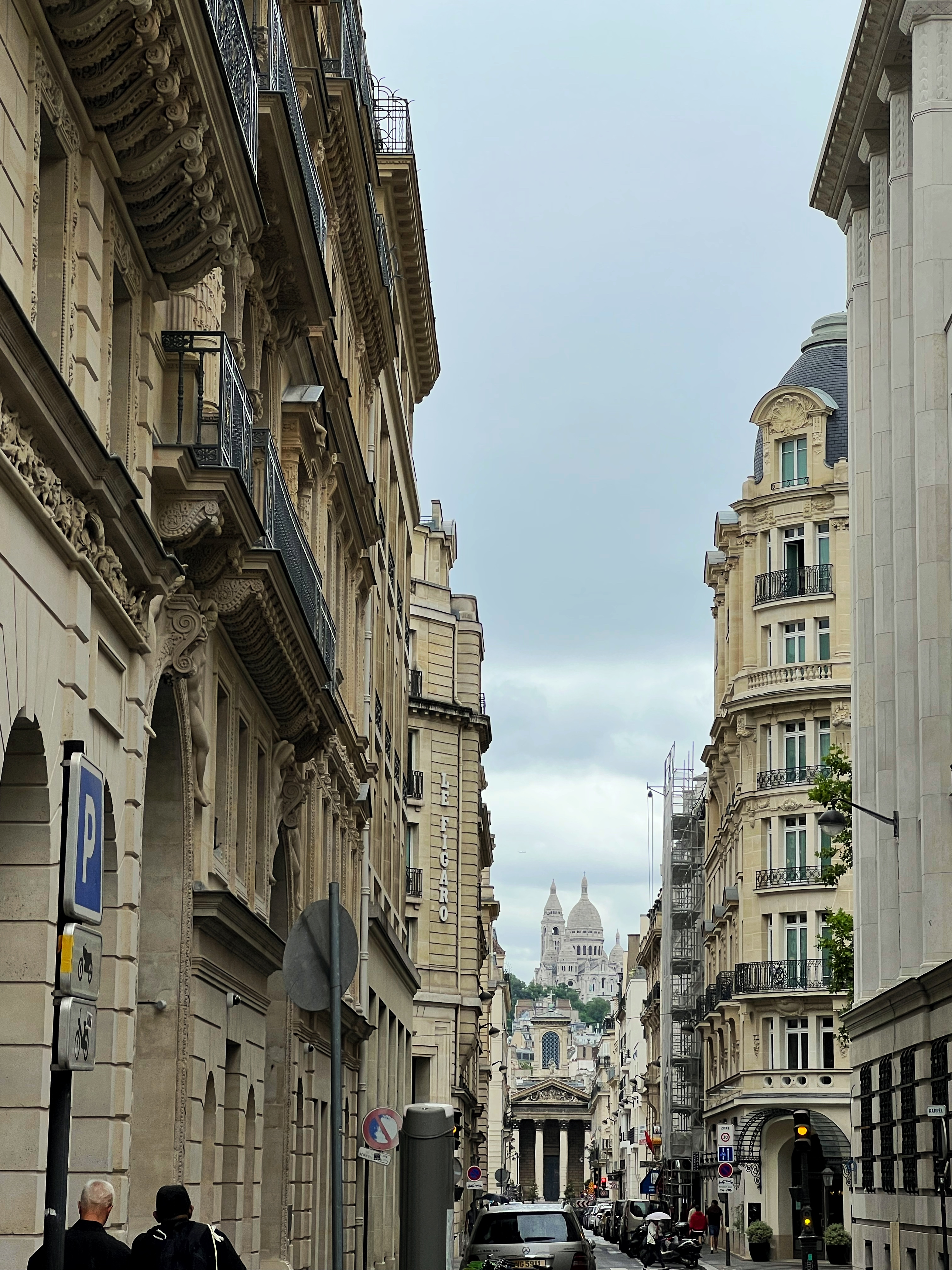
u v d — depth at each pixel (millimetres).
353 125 36219
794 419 81938
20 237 14219
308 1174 34750
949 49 43031
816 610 80000
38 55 14617
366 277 42906
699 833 111750
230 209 18844
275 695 27469
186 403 20641
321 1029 36562
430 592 84375
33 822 14859
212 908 22125
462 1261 35281
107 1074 17828
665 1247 69500
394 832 61281
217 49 16609
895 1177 43000
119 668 18047
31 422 13977
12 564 13797
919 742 43469
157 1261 13055
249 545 21594
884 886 46688
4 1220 14227
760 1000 78188
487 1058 137375
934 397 41781
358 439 42344
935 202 42406
